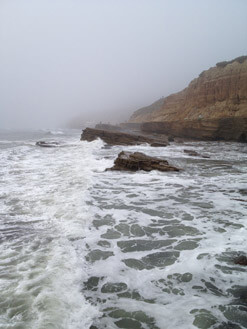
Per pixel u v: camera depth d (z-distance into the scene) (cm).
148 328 274
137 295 331
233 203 754
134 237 514
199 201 775
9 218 593
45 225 554
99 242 488
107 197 805
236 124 3120
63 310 293
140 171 1274
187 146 2833
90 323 278
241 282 360
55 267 384
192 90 4347
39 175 1124
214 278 370
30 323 269
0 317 277
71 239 491
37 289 328
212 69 4016
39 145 2780
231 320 287
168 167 1303
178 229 558
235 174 1236
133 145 2880
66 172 1188
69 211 640
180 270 392
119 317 290
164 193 866
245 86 3241
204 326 277
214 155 2056
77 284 348
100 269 391
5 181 998
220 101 3559
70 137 4888
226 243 486
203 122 3488
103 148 2555
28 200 736
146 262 416
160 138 4009
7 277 354
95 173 1202
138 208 703
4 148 2500
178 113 4572
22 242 471
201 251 454
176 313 298
